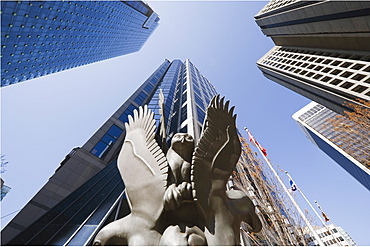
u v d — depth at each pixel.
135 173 5.66
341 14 34.00
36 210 13.84
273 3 54.22
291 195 13.66
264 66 61.75
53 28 49.00
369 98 27.00
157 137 6.77
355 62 34.66
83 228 11.77
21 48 45.34
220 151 5.69
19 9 39.25
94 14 59.28
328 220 18.81
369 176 49.12
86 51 70.81
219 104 6.34
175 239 4.17
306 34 46.19
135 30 92.00
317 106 72.31
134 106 32.62
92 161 20.70
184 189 4.96
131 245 4.42
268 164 16.28
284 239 10.39
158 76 57.38
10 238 11.45
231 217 4.98
